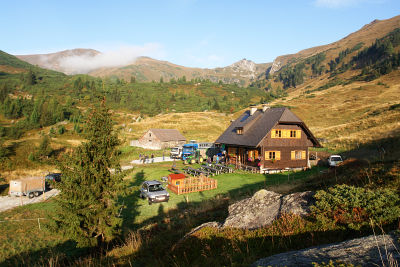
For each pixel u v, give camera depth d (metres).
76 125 81.12
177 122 98.38
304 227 6.98
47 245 14.02
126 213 17.78
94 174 11.15
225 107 177.62
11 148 48.50
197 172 29.14
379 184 9.96
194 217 13.63
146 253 9.08
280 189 16.33
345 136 49.31
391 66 158.88
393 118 49.94
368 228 6.09
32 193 24.42
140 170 34.06
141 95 198.00
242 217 9.27
